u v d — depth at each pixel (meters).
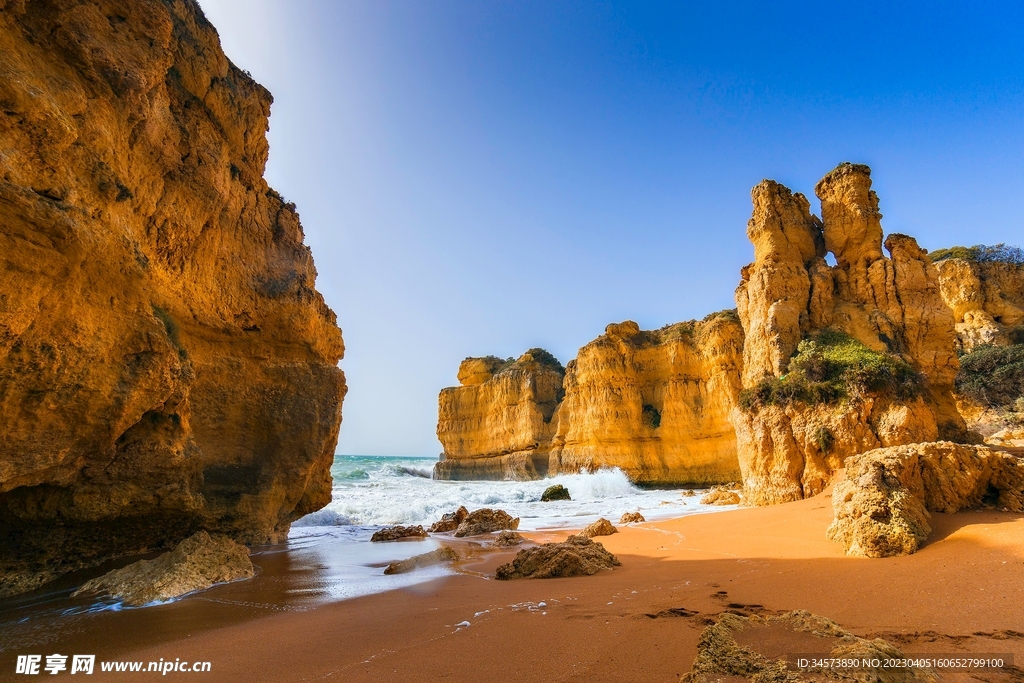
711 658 3.54
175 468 9.04
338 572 8.74
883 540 6.73
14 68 5.91
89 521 8.28
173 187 9.59
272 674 4.01
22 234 5.55
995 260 41.16
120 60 7.52
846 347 17.97
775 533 9.79
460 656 4.12
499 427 59.41
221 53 11.30
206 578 7.69
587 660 3.88
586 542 8.59
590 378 46.78
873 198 21.83
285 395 12.02
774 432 16.83
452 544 12.13
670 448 41.16
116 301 7.18
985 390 32.34
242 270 11.62
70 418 6.78
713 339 40.88
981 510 7.80
